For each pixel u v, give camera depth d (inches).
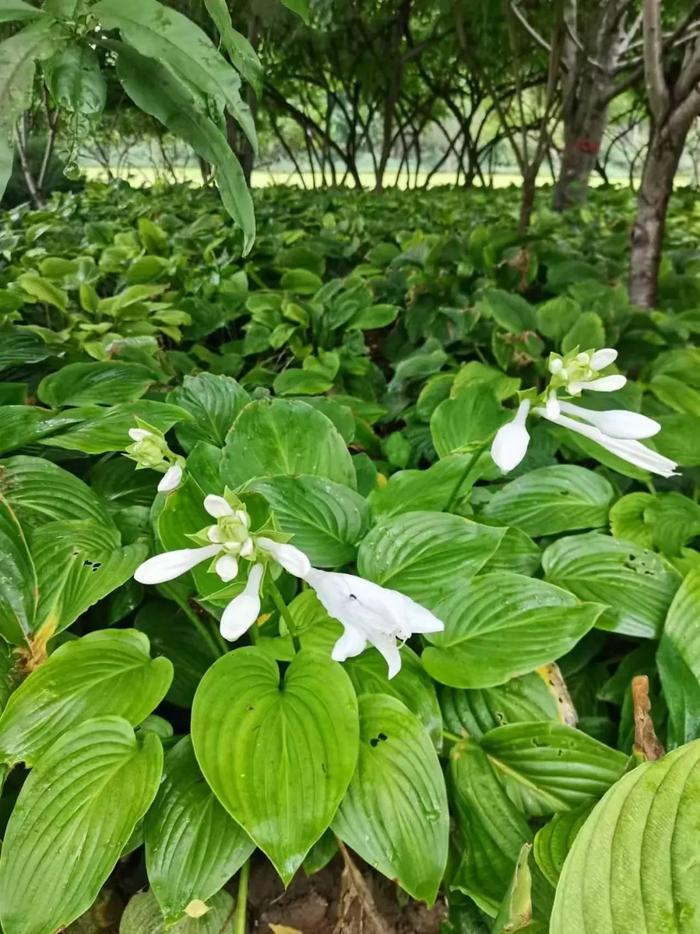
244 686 58.1
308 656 62.3
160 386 117.2
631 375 131.0
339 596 47.9
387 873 52.3
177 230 259.3
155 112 55.2
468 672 63.7
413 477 87.3
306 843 49.2
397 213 331.3
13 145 45.7
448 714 66.4
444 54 496.1
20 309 153.3
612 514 85.4
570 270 156.3
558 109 314.5
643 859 44.7
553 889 53.5
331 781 52.1
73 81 48.1
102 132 583.2
